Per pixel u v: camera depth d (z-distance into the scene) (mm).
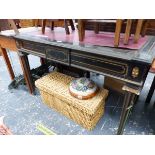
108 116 1374
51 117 1370
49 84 1304
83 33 952
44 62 1989
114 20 829
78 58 924
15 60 2770
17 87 1813
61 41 993
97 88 1163
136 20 884
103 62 822
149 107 1487
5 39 1423
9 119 1356
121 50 786
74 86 1153
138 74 731
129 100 859
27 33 1306
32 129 1247
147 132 1204
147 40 975
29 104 1545
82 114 1130
